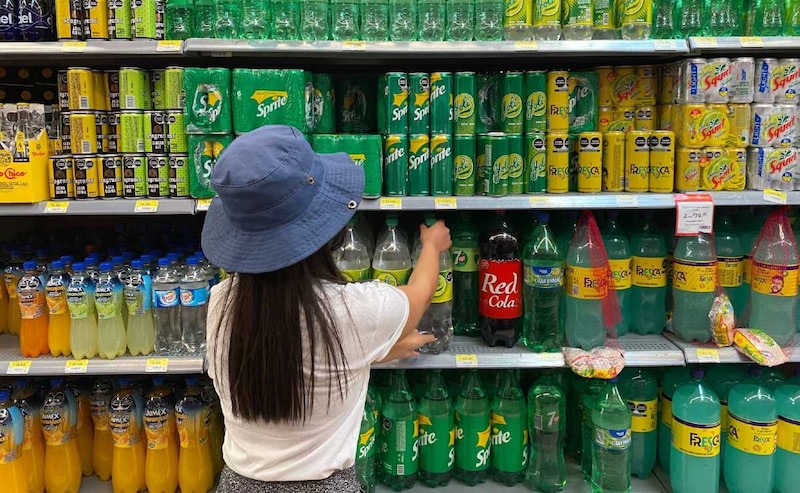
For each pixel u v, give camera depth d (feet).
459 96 7.00
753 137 7.20
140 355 7.27
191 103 6.73
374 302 4.44
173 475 7.63
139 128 7.00
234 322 4.17
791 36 7.12
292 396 4.12
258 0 6.95
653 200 6.99
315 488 4.42
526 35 7.12
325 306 4.23
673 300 7.72
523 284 7.66
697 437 7.28
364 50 6.76
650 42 6.88
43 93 8.32
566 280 7.45
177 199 6.97
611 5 7.23
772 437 7.31
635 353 7.19
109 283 7.11
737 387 7.54
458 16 7.11
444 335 7.29
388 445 7.71
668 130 7.38
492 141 7.00
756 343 7.11
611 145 7.23
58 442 7.57
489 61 8.41
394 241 7.29
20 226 9.45
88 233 9.04
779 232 7.41
